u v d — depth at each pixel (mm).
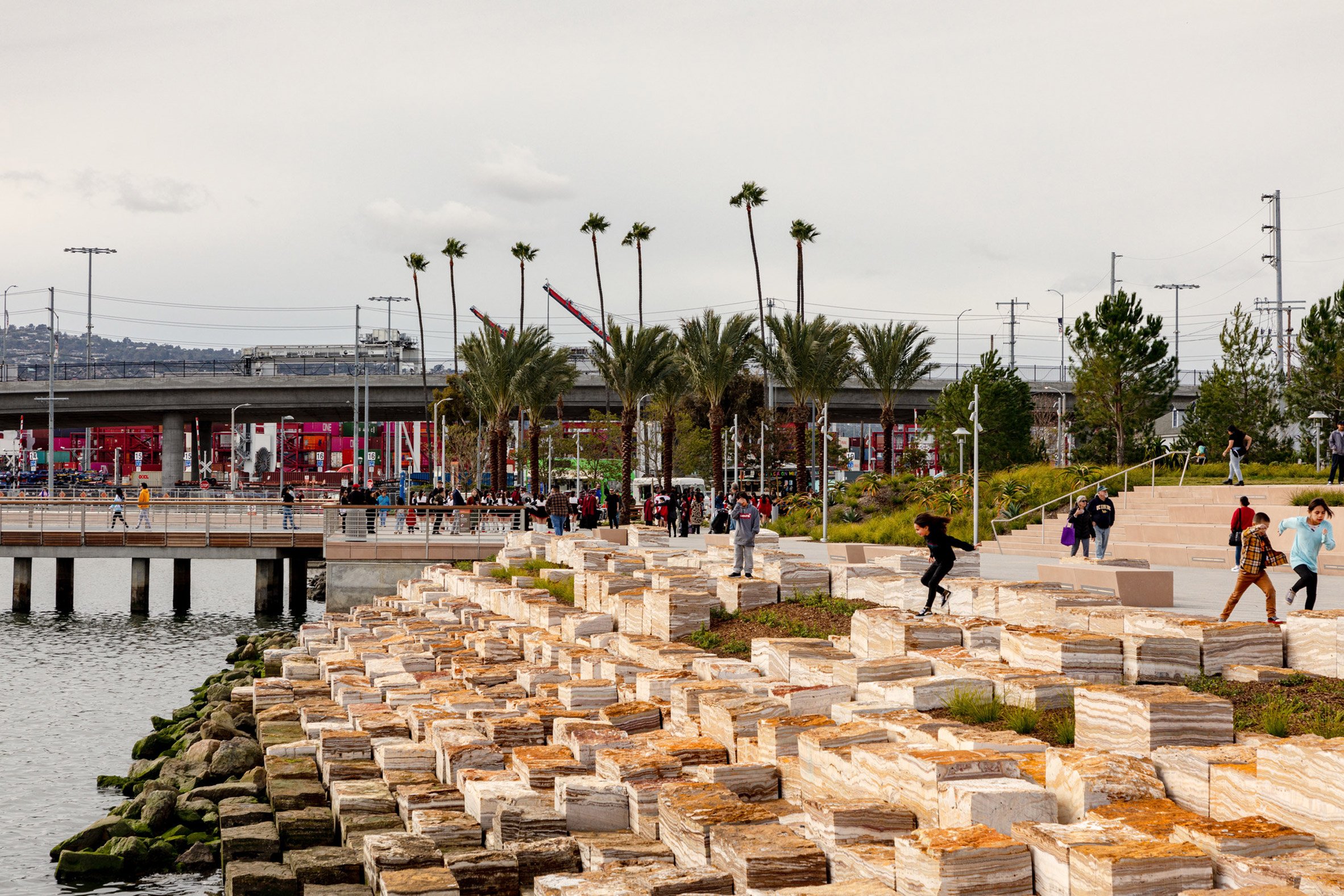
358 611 35000
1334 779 7648
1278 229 70938
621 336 60656
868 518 48344
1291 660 12047
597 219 81375
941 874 7984
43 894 14125
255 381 92312
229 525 53125
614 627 21344
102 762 21703
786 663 15203
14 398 93812
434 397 90188
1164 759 9211
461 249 88938
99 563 76562
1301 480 38125
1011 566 29406
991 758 9508
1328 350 48219
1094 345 53781
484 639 22031
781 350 59156
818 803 9711
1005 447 62656
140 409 94750
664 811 10938
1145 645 11820
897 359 63219
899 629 14305
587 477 94000
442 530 46750
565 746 14203
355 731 17188
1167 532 30906
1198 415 54344
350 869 12047
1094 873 7500
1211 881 7547
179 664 34531
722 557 24250
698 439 89688
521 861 11055
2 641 39125
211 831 15883
